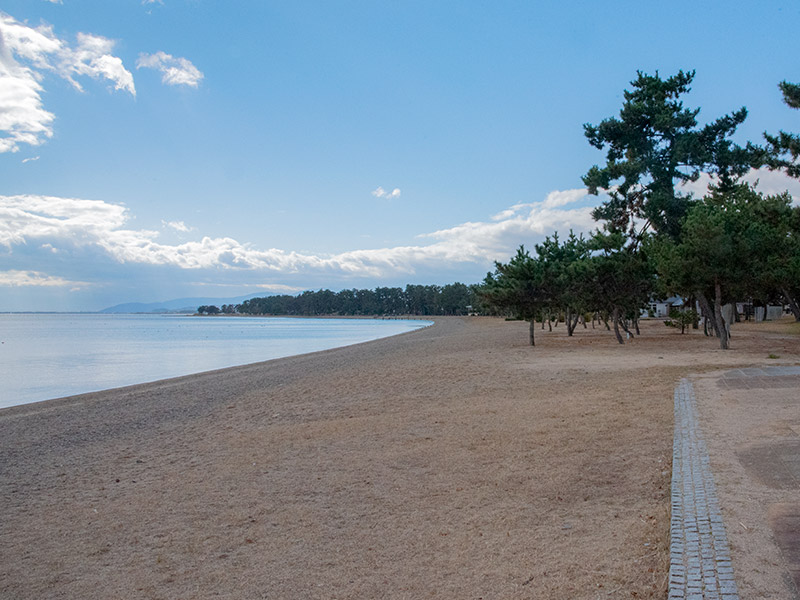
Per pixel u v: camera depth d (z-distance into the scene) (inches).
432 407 517.0
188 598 196.4
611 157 1464.1
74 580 217.8
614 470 283.0
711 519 191.8
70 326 5477.4
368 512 263.0
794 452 261.6
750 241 874.1
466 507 257.6
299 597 190.2
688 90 1401.3
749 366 636.1
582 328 2106.3
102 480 361.7
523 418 430.6
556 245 1369.3
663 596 154.3
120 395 798.5
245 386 814.5
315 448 391.9
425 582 191.8
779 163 914.1
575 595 166.9
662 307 3011.8
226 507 285.9
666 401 437.7
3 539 266.7
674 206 1307.8
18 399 871.7
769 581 148.5
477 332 2381.9
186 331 4104.3
